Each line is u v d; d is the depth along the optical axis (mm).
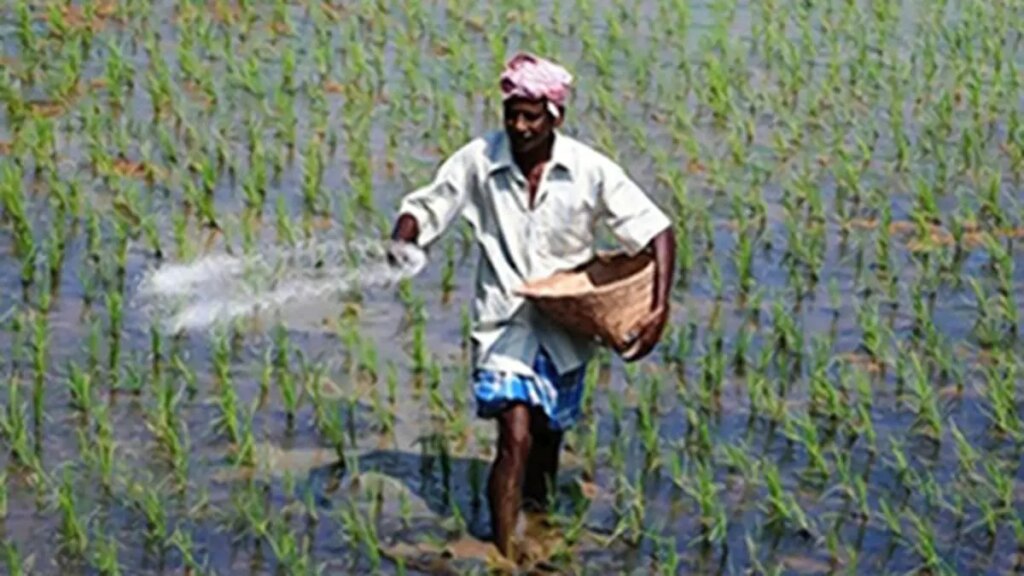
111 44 11297
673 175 9578
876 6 14000
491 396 6066
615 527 6406
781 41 12828
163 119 10609
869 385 7648
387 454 6867
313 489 6582
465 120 10703
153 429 6938
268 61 11914
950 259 9125
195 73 11242
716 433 7168
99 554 5977
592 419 7215
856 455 7051
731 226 9469
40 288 8172
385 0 13570
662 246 6047
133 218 9039
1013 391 7559
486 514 6457
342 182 9789
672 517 6508
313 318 8055
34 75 11211
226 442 6883
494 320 6090
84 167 9719
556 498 6562
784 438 7145
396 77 11703
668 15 13648
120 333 7777
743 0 14367
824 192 10055
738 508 6594
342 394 7336
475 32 12898
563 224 6074
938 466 6992
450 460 6836
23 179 9492
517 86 5918
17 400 7094
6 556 5965
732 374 7715
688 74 11938
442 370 7637
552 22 13305
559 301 5938
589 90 11695
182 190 9492
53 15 12055
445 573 6039
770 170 10312
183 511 6359
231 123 10594
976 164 10562
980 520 6594
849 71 12422
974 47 13234
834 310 8461
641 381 7590
